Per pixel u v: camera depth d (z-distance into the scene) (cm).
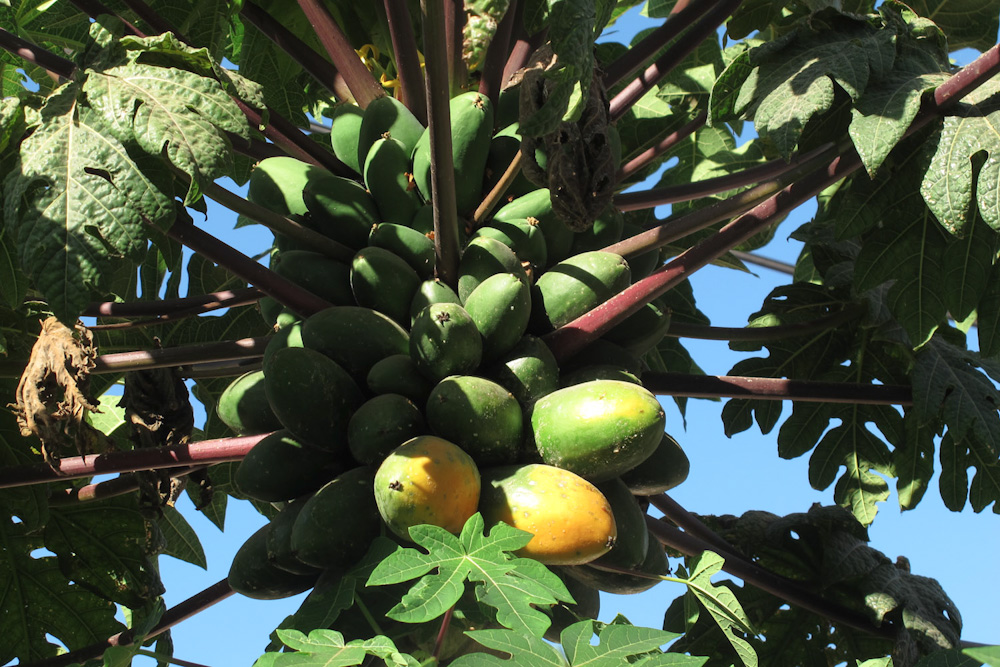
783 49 333
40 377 284
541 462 265
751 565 366
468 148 318
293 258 315
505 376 279
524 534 224
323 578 262
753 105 326
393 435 259
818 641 398
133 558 365
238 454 296
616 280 303
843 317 410
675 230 319
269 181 343
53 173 262
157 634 334
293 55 389
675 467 291
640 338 315
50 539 359
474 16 265
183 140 270
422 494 237
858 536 397
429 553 220
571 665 203
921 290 347
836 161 303
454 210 288
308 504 262
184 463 296
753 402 425
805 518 400
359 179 357
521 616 204
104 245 257
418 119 347
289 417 269
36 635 355
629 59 376
